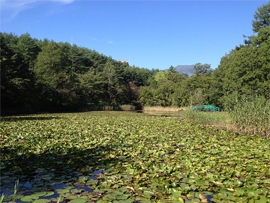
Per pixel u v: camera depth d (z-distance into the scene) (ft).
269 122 40.40
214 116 62.59
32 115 96.12
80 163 22.63
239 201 14.57
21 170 19.89
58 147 29.43
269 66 97.60
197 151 28.22
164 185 16.61
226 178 18.26
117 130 45.55
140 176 18.72
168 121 67.92
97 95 190.90
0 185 17.12
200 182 17.54
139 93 215.92
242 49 110.63
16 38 195.72
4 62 106.52
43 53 163.02
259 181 17.74
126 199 14.67
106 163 22.50
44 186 16.89
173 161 23.34
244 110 43.55
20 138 34.76
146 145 31.45
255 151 27.84
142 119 74.43
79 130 44.50
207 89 158.10
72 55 215.72
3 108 111.24
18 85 109.50
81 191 15.90
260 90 93.50
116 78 201.36
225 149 28.84
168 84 196.95
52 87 143.13
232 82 108.58
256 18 129.70
